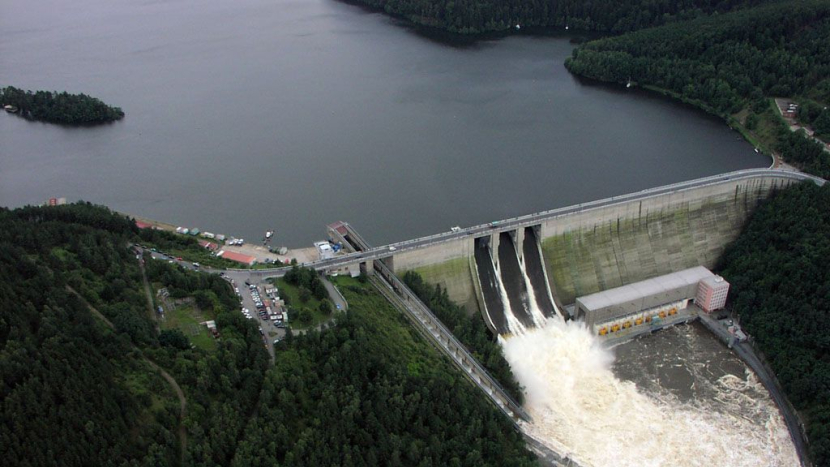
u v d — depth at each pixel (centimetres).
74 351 15550
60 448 13900
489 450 17762
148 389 16038
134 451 14638
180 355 17162
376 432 16788
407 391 18012
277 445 15712
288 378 17125
